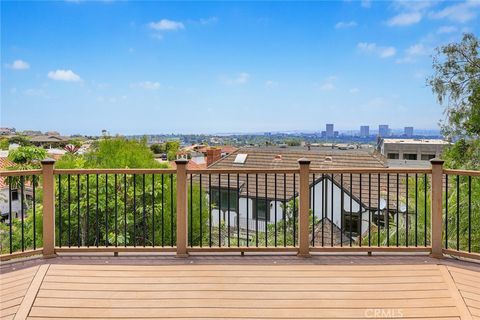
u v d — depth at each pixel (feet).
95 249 14.06
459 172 13.53
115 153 43.11
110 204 33.42
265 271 12.56
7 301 10.46
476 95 30.58
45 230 13.85
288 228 33.06
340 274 12.30
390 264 13.15
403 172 14.07
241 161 61.77
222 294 10.93
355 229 40.55
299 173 14.06
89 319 9.64
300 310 10.03
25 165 37.45
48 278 11.91
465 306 10.18
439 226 13.80
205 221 39.52
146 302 10.47
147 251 14.16
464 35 31.30
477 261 13.33
